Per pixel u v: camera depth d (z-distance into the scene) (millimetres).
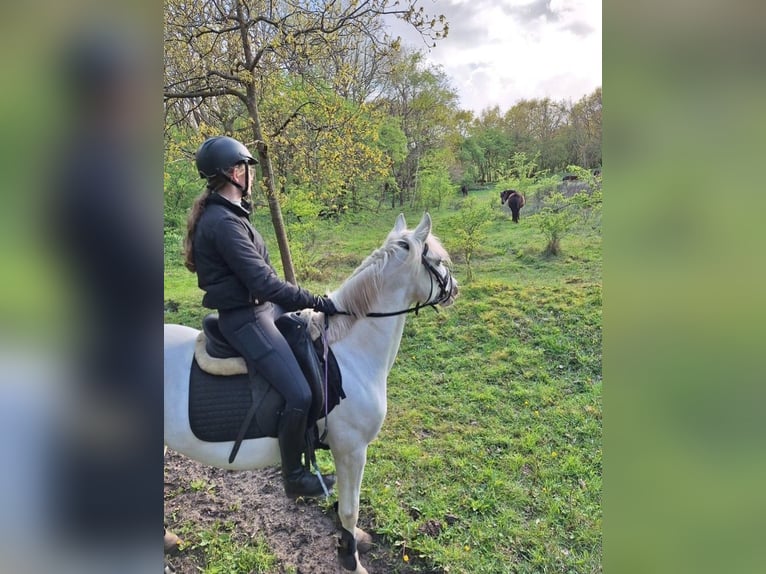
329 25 4023
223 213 1621
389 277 1933
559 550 2189
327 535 2307
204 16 3936
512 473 2803
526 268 6242
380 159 4859
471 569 2082
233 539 2277
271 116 4809
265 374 1663
